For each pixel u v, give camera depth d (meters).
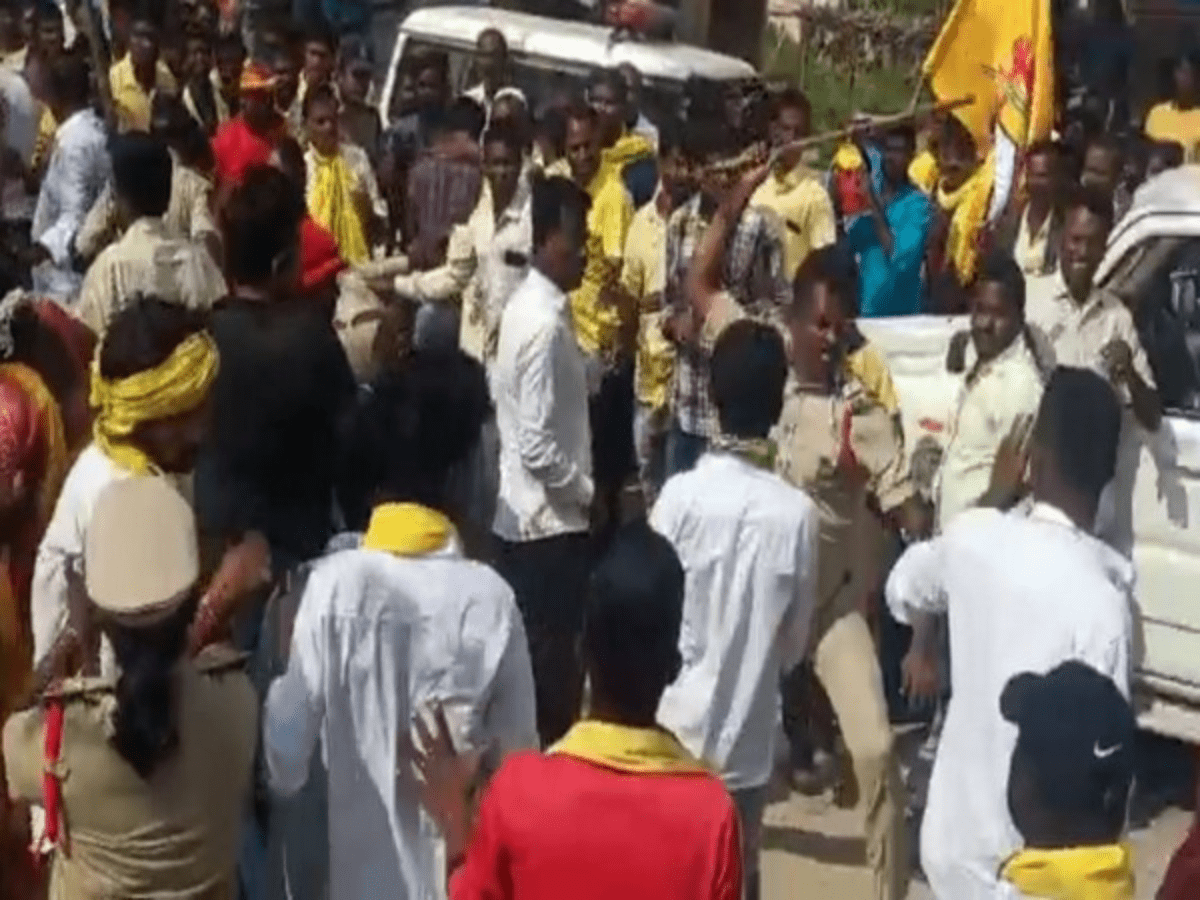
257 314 6.03
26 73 12.85
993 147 11.34
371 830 5.25
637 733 4.31
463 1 18.20
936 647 5.91
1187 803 8.66
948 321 9.45
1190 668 8.27
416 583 5.23
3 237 10.00
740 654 6.09
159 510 4.85
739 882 4.27
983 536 5.41
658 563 4.32
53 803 4.82
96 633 5.04
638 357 10.01
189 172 9.30
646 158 11.05
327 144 11.03
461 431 5.28
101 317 7.59
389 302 9.13
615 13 14.54
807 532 6.12
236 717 4.91
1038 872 4.16
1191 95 14.41
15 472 6.54
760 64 19.48
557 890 4.25
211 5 15.12
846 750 7.41
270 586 5.74
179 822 4.83
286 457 5.92
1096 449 5.39
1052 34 11.41
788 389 7.32
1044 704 4.21
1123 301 8.44
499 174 9.21
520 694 5.38
